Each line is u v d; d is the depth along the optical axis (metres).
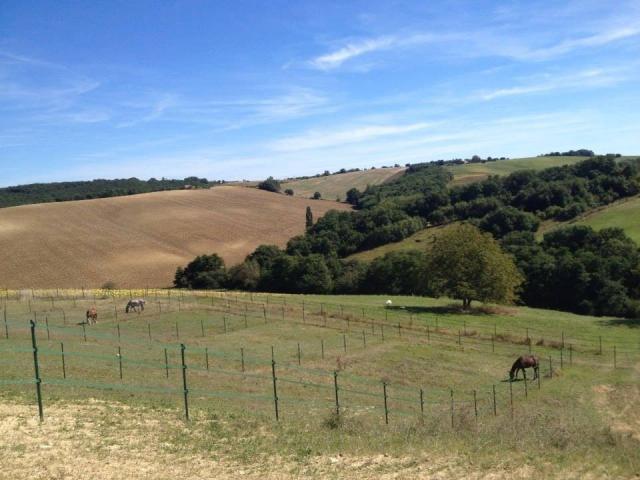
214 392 25.17
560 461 14.02
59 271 86.19
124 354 33.19
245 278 94.62
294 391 27.95
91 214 112.44
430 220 120.56
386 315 57.62
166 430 15.66
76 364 28.44
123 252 97.19
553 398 31.45
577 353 44.88
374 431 17.64
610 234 83.06
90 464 12.23
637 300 68.88
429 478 12.65
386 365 36.78
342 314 56.38
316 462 13.71
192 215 119.50
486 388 33.44
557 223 102.12
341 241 114.69
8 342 34.38
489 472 13.06
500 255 64.62
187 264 96.31
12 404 16.77
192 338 42.22
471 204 116.94
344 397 27.62
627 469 13.62
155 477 11.86
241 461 13.50
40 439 13.55
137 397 21.36
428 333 49.12
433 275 65.19
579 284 73.25
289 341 42.72
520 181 122.25
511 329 54.06
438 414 23.52
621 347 47.22
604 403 31.42
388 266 91.81
